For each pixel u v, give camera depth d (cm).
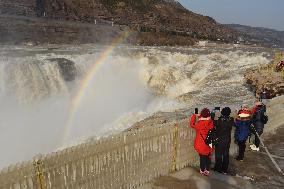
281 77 1889
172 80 3000
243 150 901
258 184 773
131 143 678
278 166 878
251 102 1642
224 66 3161
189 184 737
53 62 2636
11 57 2641
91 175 611
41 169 538
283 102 1296
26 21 6819
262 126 997
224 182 762
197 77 2927
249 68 2848
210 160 820
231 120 810
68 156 572
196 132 789
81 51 3728
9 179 502
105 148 629
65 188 572
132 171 688
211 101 1853
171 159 777
